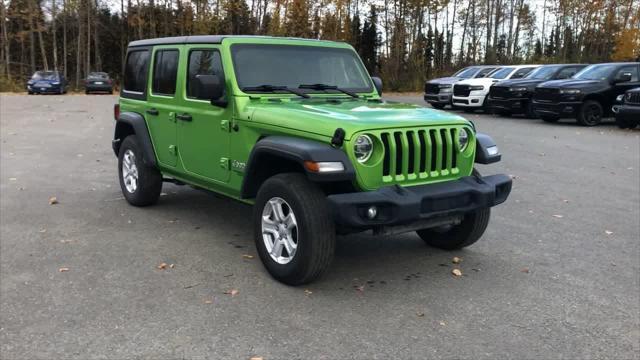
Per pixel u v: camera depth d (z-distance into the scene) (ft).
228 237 19.53
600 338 12.51
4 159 34.65
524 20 194.39
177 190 26.96
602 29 188.55
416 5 156.97
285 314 13.44
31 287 14.88
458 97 72.84
